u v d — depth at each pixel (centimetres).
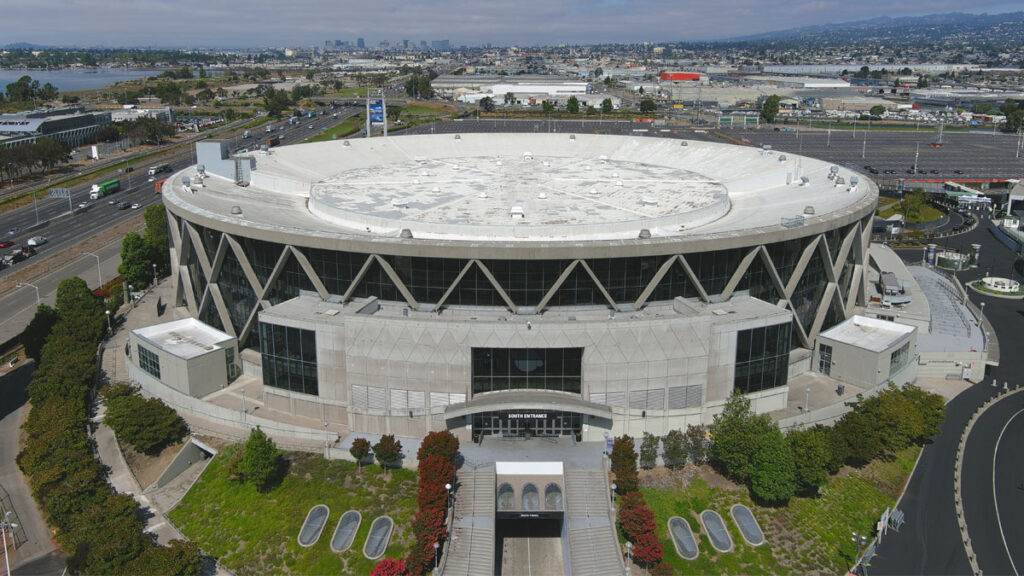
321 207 11788
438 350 8738
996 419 10469
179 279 12600
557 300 9531
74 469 8700
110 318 13575
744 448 8288
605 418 8931
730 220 11306
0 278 17275
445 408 8769
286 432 9219
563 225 10425
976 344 12125
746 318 9162
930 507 8531
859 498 8612
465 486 8219
